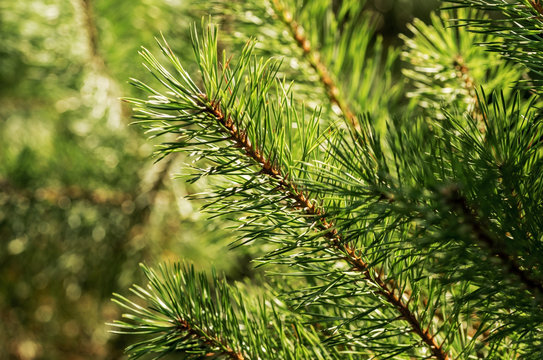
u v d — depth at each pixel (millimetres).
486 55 1230
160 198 1814
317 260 1083
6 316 2314
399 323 1134
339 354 1139
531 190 1027
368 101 1293
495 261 1007
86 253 1886
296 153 1109
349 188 1079
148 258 1872
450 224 985
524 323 1030
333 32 1307
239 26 1313
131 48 1645
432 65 1266
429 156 1009
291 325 1178
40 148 1922
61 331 2406
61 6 1685
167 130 1040
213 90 1041
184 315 1104
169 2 1621
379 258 1041
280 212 1083
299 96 1287
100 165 1844
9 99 2148
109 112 1752
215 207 1086
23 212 1785
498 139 1031
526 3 1037
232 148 1062
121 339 2350
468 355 1089
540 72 1042
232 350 1113
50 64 1758
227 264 1806
